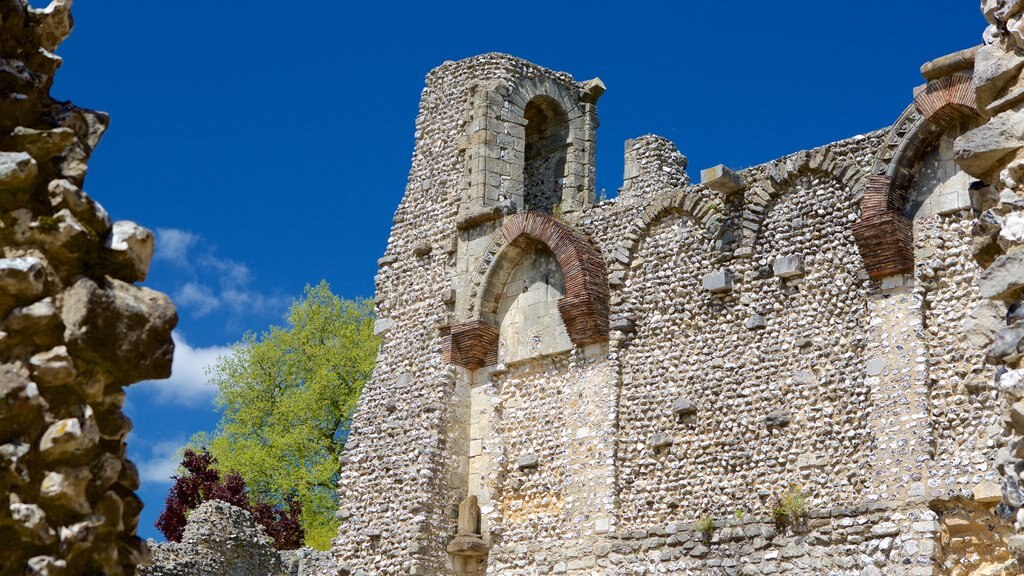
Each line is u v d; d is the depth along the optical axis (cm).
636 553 2656
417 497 2912
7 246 1005
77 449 980
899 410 2383
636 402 2762
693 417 2672
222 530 3688
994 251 1180
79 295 1002
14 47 1085
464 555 2902
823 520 2423
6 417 961
